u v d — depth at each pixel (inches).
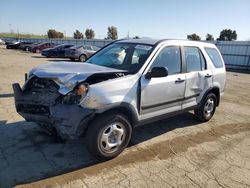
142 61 162.4
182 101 189.9
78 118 129.3
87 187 123.8
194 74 197.0
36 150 156.2
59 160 146.5
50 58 898.7
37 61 727.1
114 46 194.7
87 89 130.6
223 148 178.4
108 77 145.9
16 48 1391.5
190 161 156.3
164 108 175.5
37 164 140.7
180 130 206.8
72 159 148.4
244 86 475.2
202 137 195.8
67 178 130.0
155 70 151.0
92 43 1582.2
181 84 183.6
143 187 126.8
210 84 215.8
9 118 205.3
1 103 245.4
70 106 129.7
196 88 201.3
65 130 130.7
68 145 164.6
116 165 145.3
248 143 190.1
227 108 289.3
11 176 128.3
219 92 231.5
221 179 138.9
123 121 147.3
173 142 182.4
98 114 138.9
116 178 132.8
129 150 164.9
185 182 133.6
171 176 138.3
